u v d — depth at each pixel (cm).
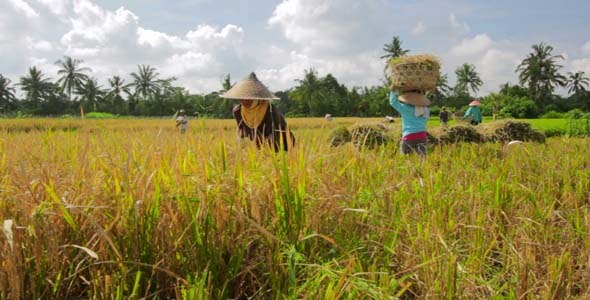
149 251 226
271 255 229
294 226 248
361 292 208
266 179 267
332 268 233
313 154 316
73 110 8919
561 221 312
